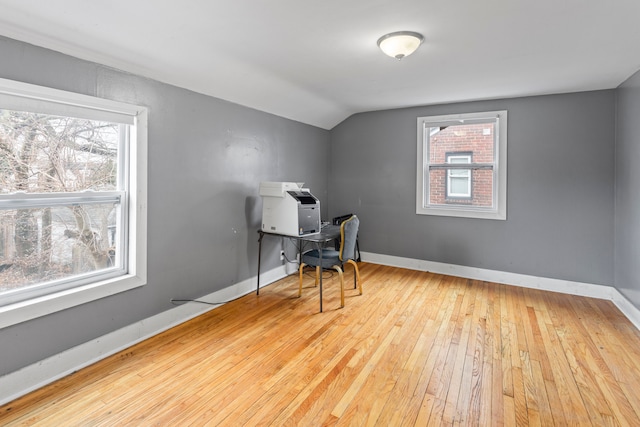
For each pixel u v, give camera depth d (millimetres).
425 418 1739
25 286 2031
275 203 3408
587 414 1771
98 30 1980
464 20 1984
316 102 3994
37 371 1979
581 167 3547
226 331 2703
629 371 2162
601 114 3445
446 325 2832
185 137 2873
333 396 1912
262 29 2088
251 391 1951
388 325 2824
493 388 1989
